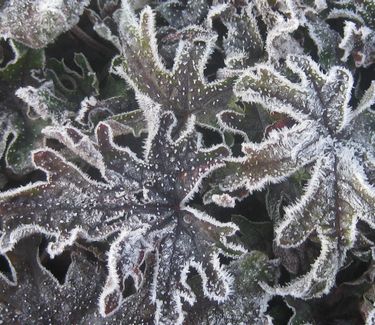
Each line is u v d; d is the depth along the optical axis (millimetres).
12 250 266
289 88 264
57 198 256
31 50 302
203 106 287
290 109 263
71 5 285
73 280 269
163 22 322
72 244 267
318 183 258
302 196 258
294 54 276
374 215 252
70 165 259
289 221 257
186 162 270
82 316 265
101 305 243
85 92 313
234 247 260
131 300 264
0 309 259
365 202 252
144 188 266
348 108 266
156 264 261
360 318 276
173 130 283
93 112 290
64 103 297
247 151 262
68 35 327
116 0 320
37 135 293
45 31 283
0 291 261
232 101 286
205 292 254
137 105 299
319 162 259
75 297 267
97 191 260
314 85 265
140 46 280
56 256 286
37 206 253
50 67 319
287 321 286
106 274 271
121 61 303
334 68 264
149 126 267
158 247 263
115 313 263
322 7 299
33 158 256
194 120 275
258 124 289
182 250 263
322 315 281
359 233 268
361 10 306
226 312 268
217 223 262
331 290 282
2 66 307
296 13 294
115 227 259
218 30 316
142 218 263
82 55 315
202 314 267
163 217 266
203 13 312
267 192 284
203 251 261
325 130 264
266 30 308
